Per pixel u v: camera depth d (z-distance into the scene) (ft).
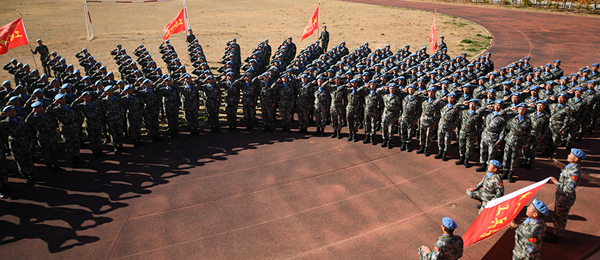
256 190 32.22
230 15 143.43
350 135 42.32
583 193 30.83
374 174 34.76
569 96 37.35
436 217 28.17
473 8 157.07
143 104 42.68
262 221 28.04
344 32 113.19
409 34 108.58
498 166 26.13
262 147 41.09
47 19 128.77
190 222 28.07
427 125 37.04
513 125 31.68
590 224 26.89
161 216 28.84
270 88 42.96
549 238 25.34
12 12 142.82
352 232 26.63
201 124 48.65
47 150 34.19
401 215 28.48
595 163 35.94
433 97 36.76
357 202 30.22
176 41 99.09
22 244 25.95
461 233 26.21
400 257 24.14
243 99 44.27
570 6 150.41
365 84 40.16
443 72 48.57
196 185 33.17
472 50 88.79
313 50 65.87
